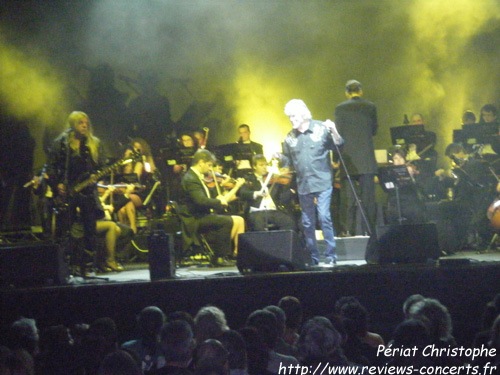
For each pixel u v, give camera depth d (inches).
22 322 263.9
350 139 429.4
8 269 359.9
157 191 550.0
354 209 454.6
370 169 427.5
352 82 437.7
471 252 470.9
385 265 373.1
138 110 649.6
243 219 448.8
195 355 234.4
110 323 260.7
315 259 406.6
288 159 436.5
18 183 627.2
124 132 645.9
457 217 470.3
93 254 398.3
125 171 520.7
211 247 443.5
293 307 298.2
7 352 215.0
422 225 377.1
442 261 361.7
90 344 246.1
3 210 619.5
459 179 484.7
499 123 507.8
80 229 430.6
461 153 506.0
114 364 194.7
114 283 356.8
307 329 229.9
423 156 538.3
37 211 603.5
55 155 392.2
